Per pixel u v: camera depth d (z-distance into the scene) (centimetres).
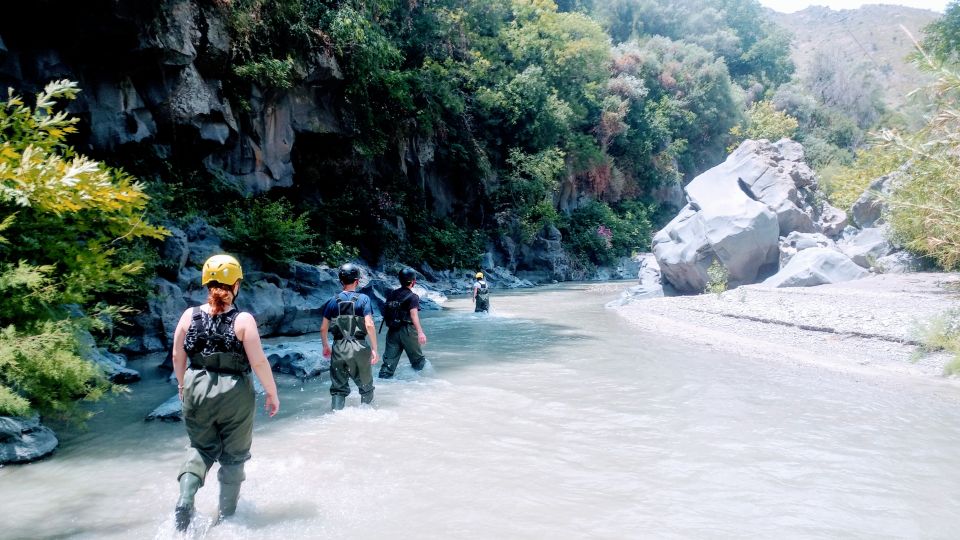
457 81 2878
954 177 798
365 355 604
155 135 1398
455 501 370
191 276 1058
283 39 1738
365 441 495
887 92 8981
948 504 368
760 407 617
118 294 891
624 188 4825
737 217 1720
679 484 402
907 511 358
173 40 1318
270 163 1802
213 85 1541
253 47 1655
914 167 950
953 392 689
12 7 1088
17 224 529
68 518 346
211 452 344
